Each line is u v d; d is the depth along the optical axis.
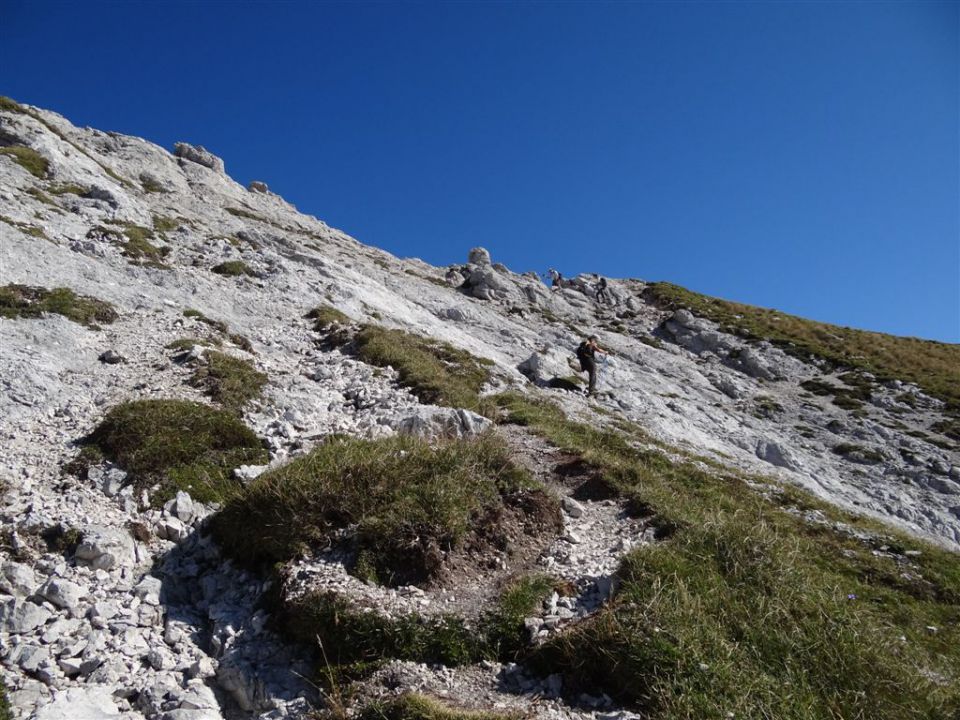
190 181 58.78
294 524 10.20
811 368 48.97
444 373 22.22
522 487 11.60
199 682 8.15
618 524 12.07
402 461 11.48
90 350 17.58
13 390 14.30
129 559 10.41
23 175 32.16
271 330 23.77
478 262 63.91
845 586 13.91
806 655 8.25
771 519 17.05
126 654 8.47
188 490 12.27
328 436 14.36
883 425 39.38
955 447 36.44
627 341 49.16
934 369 50.00
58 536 10.32
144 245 28.22
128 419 13.41
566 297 58.25
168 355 18.16
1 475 11.56
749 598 9.27
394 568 9.48
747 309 63.59
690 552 10.30
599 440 19.52
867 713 7.62
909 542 18.08
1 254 21.30
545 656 8.19
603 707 7.54
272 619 9.02
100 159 49.03
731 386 43.03
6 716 7.16
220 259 31.08
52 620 8.81
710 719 7.02
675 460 20.09
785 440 35.97
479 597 9.26
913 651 9.95
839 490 30.25
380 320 30.00
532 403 22.22
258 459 13.67
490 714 7.12
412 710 7.06
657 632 7.97
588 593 9.48
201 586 10.16
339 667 8.05
